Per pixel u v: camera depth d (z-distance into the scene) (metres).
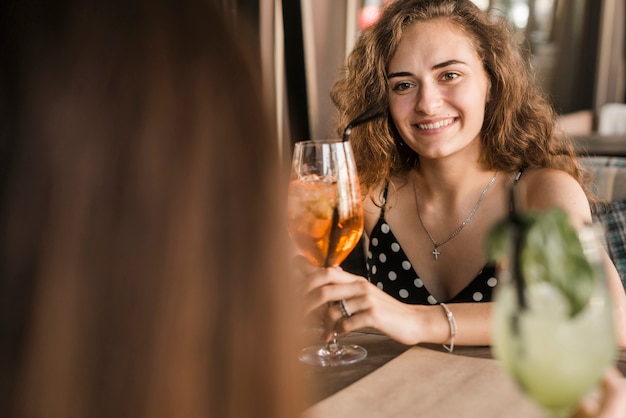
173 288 0.32
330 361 1.08
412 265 1.87
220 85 0.35
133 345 0.32
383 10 1.78
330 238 1.13
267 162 0.36
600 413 0.65
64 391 0.31
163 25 0.35
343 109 1.95
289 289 0.37
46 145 0.33
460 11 1.65
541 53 6.20
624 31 6.40
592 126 5.81
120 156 0.33
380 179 1.90
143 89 0.34
